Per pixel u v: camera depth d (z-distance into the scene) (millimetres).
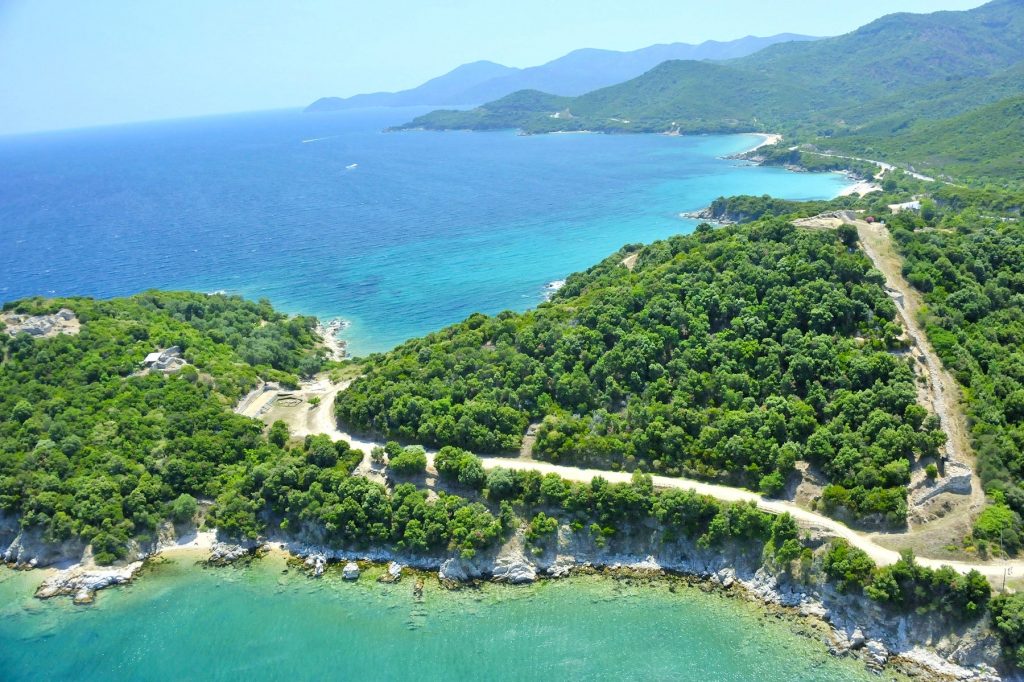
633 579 103125
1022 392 110312
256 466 121250
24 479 117375
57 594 107125
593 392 129125
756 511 101062
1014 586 87500
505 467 117625
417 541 107375
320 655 93438
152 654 95375
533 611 98875
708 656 89312
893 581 88875
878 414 108562
